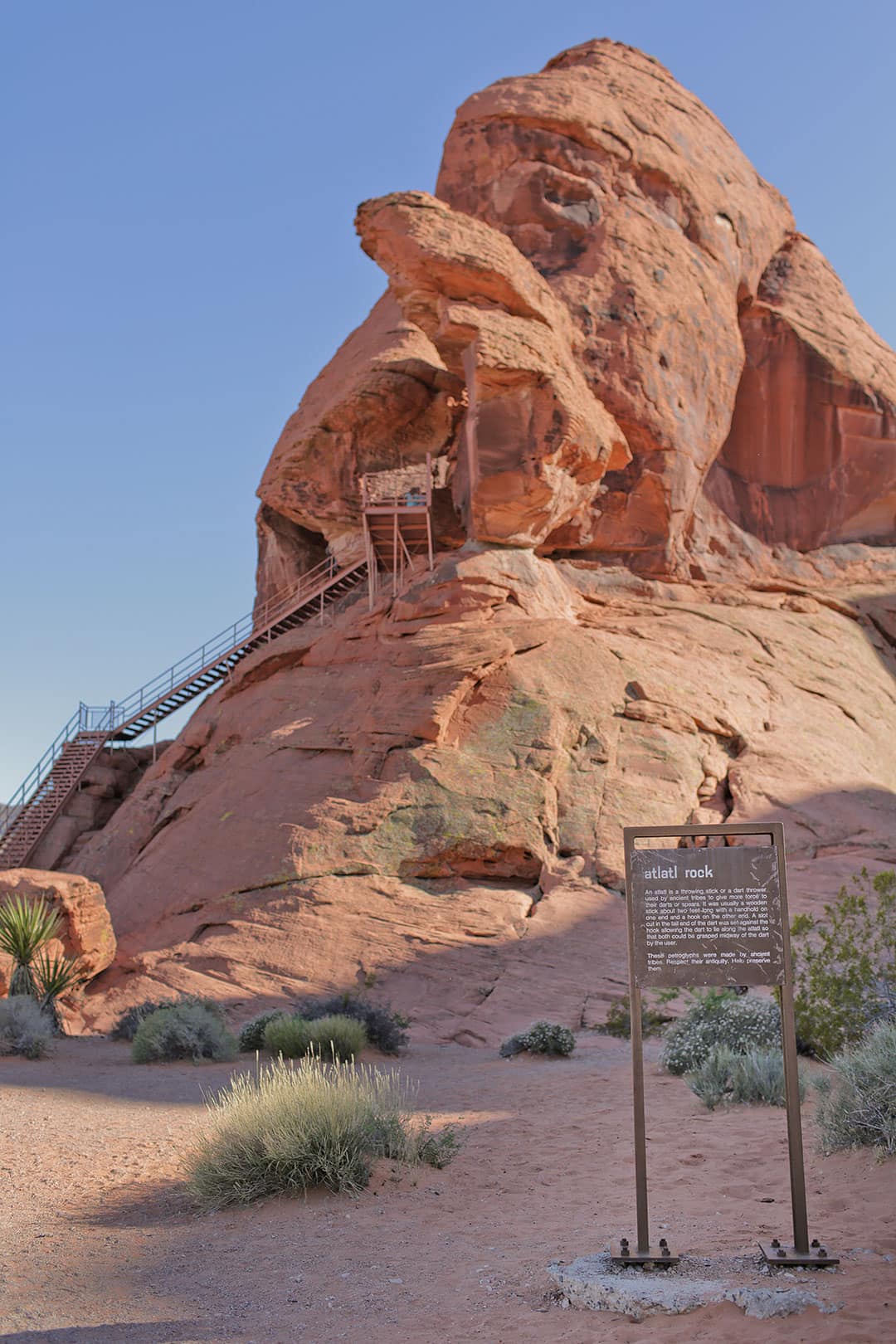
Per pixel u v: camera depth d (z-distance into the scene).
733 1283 4.36
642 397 34.50
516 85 36.91
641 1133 4.88
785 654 32.22
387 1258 5.27
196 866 24.50
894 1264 4.56
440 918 21.81
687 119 40.44
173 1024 13.63
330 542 38.06
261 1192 6.52
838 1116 6.77
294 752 26.84
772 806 25.86
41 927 16.58
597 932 21.19
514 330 28.89
